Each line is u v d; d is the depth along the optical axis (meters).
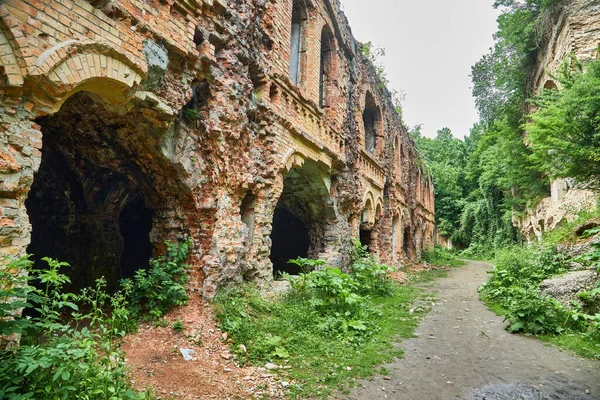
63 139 6.39
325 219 12.56
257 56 7.94
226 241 6.73
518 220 25.53
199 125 6.55
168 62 5.58
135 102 5.24
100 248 7.90
